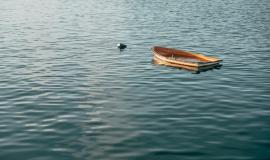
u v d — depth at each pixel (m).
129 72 41.28
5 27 76.62
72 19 88.94
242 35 64.75
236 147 22.59
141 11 103.50
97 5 122.38
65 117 27.45
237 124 26.09
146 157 21.39
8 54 51.12
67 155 21.66
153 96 32.56
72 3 130.38
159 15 94.12
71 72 41.31
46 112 28.50
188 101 31.12
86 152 21.98
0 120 26.80
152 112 28.53
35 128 25.42
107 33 68.88
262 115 27.80
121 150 22.25
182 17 89.81
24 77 39.09
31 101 31.14
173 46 56.59
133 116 27.69
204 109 29.14
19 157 21.42
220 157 21.39
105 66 44.22
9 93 33.44
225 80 37.69
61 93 33.50
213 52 51.81
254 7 110.06
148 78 38.69
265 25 75.50
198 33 67.50
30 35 67.25
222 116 27.62
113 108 29.48
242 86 35.53
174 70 41.91
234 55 49.59
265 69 42.00
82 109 29.22
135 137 24.00
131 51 53.12
